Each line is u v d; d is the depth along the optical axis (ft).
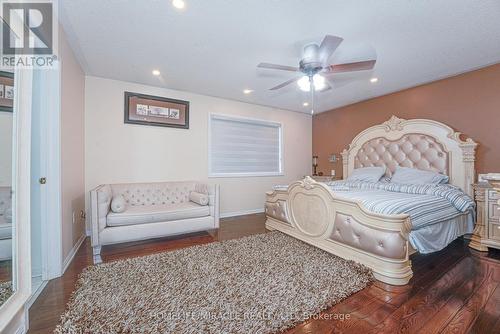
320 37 7.50
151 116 12.02
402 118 12.41
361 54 8.53
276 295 5.42
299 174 17.48
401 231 6.02
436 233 7.34
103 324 4.48
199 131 13.43
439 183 9.72
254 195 15.52
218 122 14.25
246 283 5.96
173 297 5.37
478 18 6.48
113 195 10.25
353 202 6.93
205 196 10.64
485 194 8.36
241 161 15.11
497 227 8.02
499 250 8.35
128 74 10.57
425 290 5.76
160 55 8.79
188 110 13.05
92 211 8.12
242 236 10.27
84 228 10.16
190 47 8.20
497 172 9.34
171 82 11.57
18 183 4.44
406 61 9.13
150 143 12.04
